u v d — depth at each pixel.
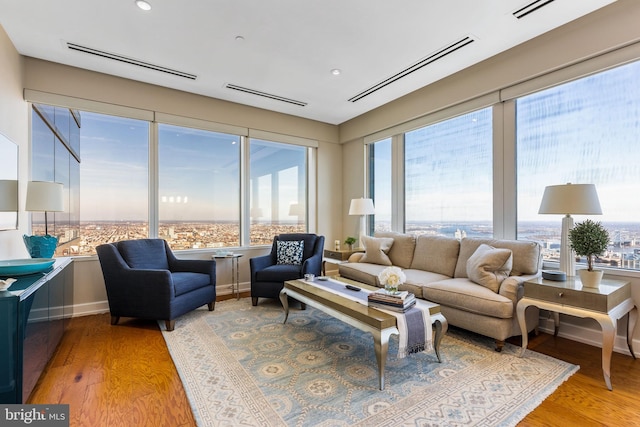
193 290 3.23
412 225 4.31
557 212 2.28
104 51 3.01
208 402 1.77
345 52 3.05
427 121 3.97
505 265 2.63
